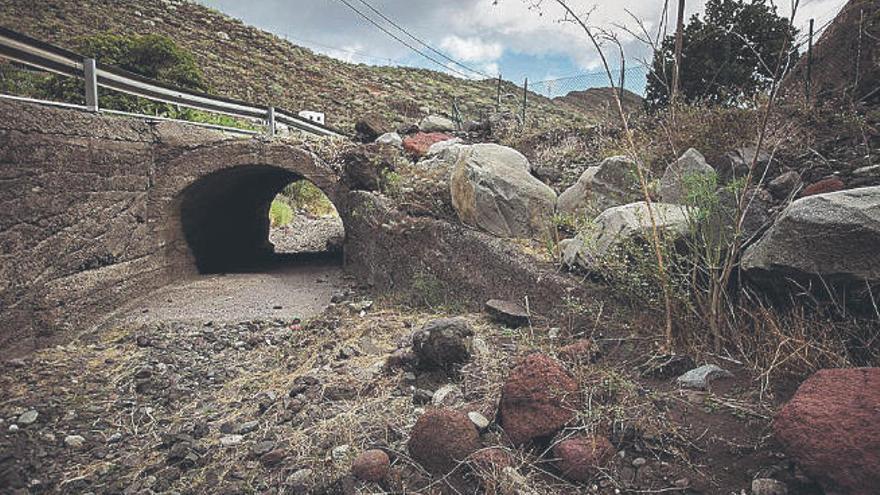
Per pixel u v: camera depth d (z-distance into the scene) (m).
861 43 5.13
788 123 4.89
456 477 2.52
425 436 2.65
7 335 4.82
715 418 2.55
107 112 6.79
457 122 12.77
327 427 3.26
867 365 2.54
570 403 2.64
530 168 6.69
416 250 6.27
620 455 2.44
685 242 3.48
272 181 11.66
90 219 6.11
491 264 5.05
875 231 2.42
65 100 9.16
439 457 2.59
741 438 2.38
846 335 2.64
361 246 7.83
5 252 4.79
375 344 4.59
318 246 13.09
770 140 4.77
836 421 1.91
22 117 5.03
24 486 2.97
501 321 4.42
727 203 3.67
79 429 3.61
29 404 3.94
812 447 1.91
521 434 2.61
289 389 3.97
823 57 5.66
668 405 2.70
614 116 7.96
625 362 3.25
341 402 3.61
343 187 8.23
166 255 8.11
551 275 4.35
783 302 2.96
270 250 12.55
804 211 2.63
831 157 4.38
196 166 7.86
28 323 5.09
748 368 2.85
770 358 2.76
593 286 4.05
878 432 1.82
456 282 5.55
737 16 8.68
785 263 2.71
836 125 4.79
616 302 3.82
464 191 5.72
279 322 6.18
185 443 3.29
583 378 2.88
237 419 3.63
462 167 5.82
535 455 2.56
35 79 8.93
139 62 12.05
